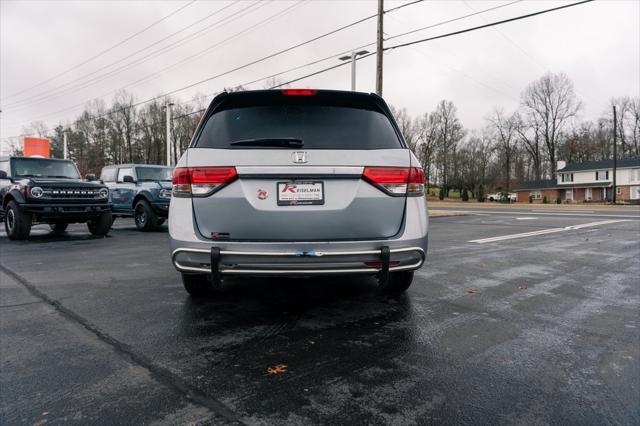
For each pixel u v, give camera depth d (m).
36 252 6.39
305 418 1.70
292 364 2.24
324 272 2.57
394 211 2.69
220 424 1.66
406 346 2.50
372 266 2.62
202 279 3.44
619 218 15.97
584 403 1.84
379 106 2.98
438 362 2.27
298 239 2.56
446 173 69.38
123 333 2.71
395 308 3.30
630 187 55.91
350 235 2.61
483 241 7.99
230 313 3.15
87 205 8.17
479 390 1.95
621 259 5.79
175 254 2.66
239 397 1.88
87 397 1.88
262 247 2.53
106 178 11.48
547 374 2.13
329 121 2.79
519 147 69.06
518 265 5.30
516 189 68.50
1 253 6.27
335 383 2.02
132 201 10.28
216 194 2.59
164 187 9.88
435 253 6.35
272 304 3.40
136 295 3.70
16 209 7.66
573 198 62.25
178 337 2.64
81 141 65.25
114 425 1.65
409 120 70.88
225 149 2.63
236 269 2.56
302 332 2.74
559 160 66.50
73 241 7.87
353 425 1.66
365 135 2.77
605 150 68.44
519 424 1.67
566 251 6.60
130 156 66.38
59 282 4.23
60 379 2.06
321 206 2.58
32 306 3.35
